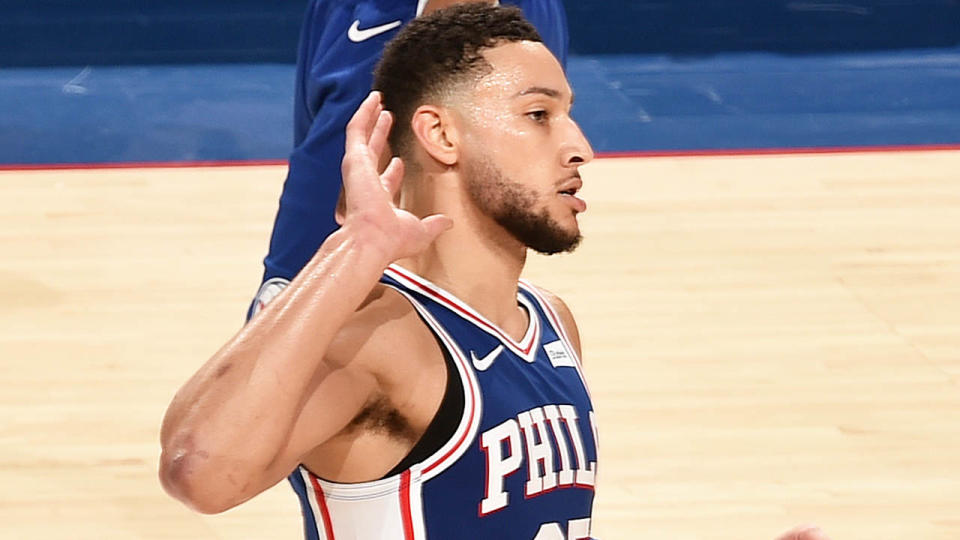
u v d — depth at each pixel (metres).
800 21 29.89
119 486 12.77
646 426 13.90
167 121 24.17
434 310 5.71
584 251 18.39
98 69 26.92
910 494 12.77
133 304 16.72
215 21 29.45
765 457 13.37
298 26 29.31
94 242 18.73
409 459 5.45
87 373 14.92
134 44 28.25
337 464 5.48
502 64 5.68
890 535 12.09
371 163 5.34
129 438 13.62
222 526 12.16
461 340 5.66
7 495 12.58
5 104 24.97
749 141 23.34
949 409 14.31
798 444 13.60
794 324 16.28
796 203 20.42
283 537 11.96
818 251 18.55
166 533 12.02
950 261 18.30
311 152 8.55
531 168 5.64
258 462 4.88
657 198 20.53
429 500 5.44
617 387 14.66
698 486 12.85
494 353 5.72
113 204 20.28
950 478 13.05
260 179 21.48
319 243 8.46
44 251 18.41
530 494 5.60
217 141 23.27
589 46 28.36
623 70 27.00
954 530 12.18
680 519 12.30
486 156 5.64
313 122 8.73
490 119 5.64
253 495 5.10
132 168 21.98
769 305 16.80
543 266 17.88
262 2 30.41
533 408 5.72
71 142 23.17
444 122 5.71
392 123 5.86
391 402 5.40
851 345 15.76
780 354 15.48
